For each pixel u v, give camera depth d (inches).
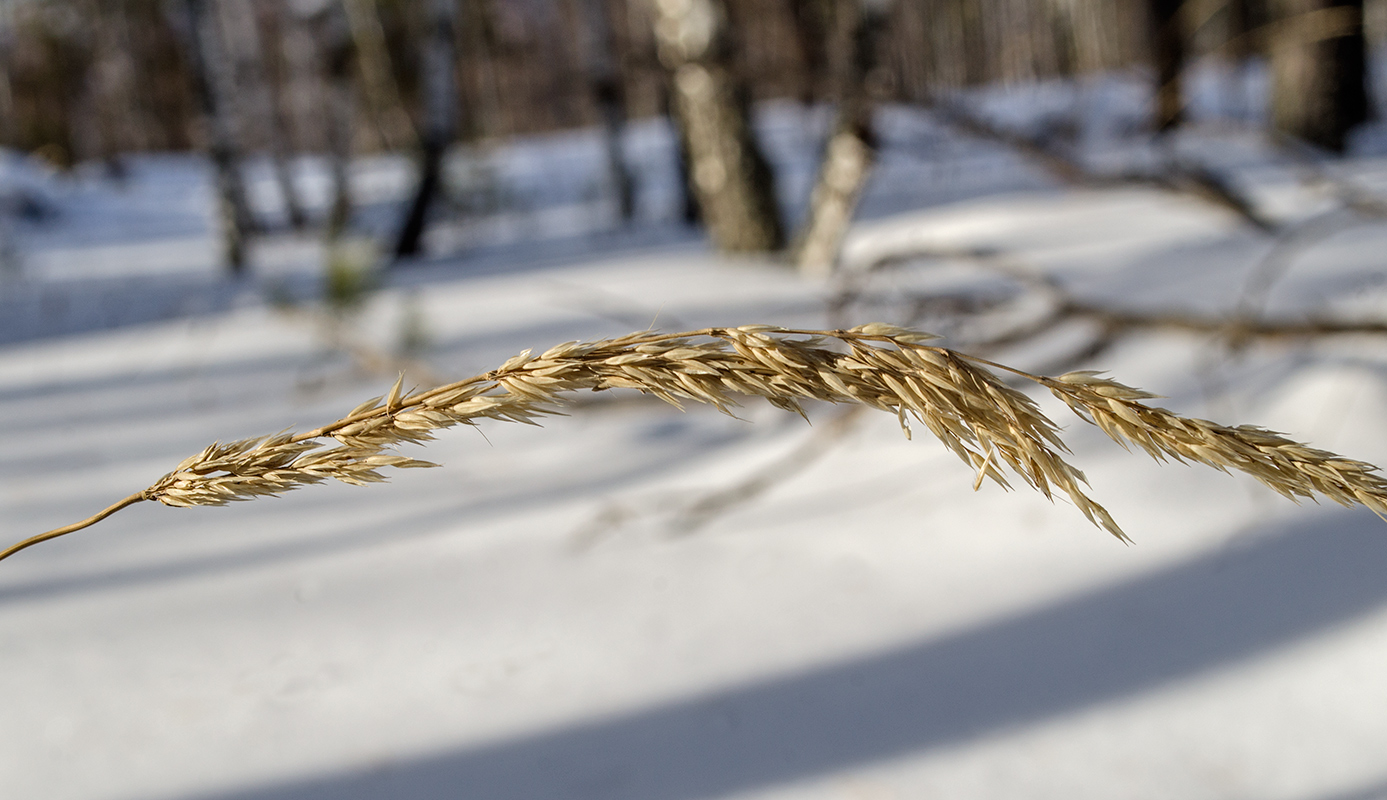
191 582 76.9
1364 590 58.8
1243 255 121.2
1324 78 238.7
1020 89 622.8
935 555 71.7
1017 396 13.3
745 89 202.8
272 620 70.0
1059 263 137.3
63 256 376.5
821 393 13.5
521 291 181.5
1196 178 129.0
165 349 165.2
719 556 75.3
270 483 15.0
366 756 54.6
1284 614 58.6
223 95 323.9
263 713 58.6
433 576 75.6
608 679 60.6
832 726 54.7
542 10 803.4
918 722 54.2
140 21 664.4
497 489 93.0
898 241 184.4
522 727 56.6
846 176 172.9
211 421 121.9
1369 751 48.0
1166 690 54.6
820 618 65.4
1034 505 75.9
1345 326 80.5
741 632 64.7
